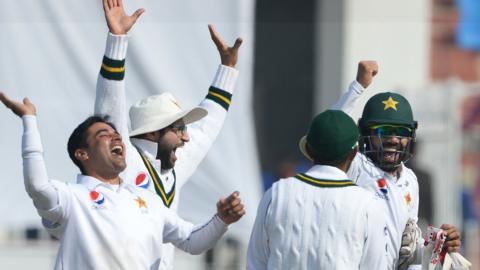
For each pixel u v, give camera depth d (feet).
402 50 153.48
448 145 140.15
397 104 72.90
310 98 156.04
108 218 66.18
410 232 72.08
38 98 103.35
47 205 65.00
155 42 106.01
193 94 106.73
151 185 76.28
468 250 143.74
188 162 80.74
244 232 107.45
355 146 66.95
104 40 104.63
